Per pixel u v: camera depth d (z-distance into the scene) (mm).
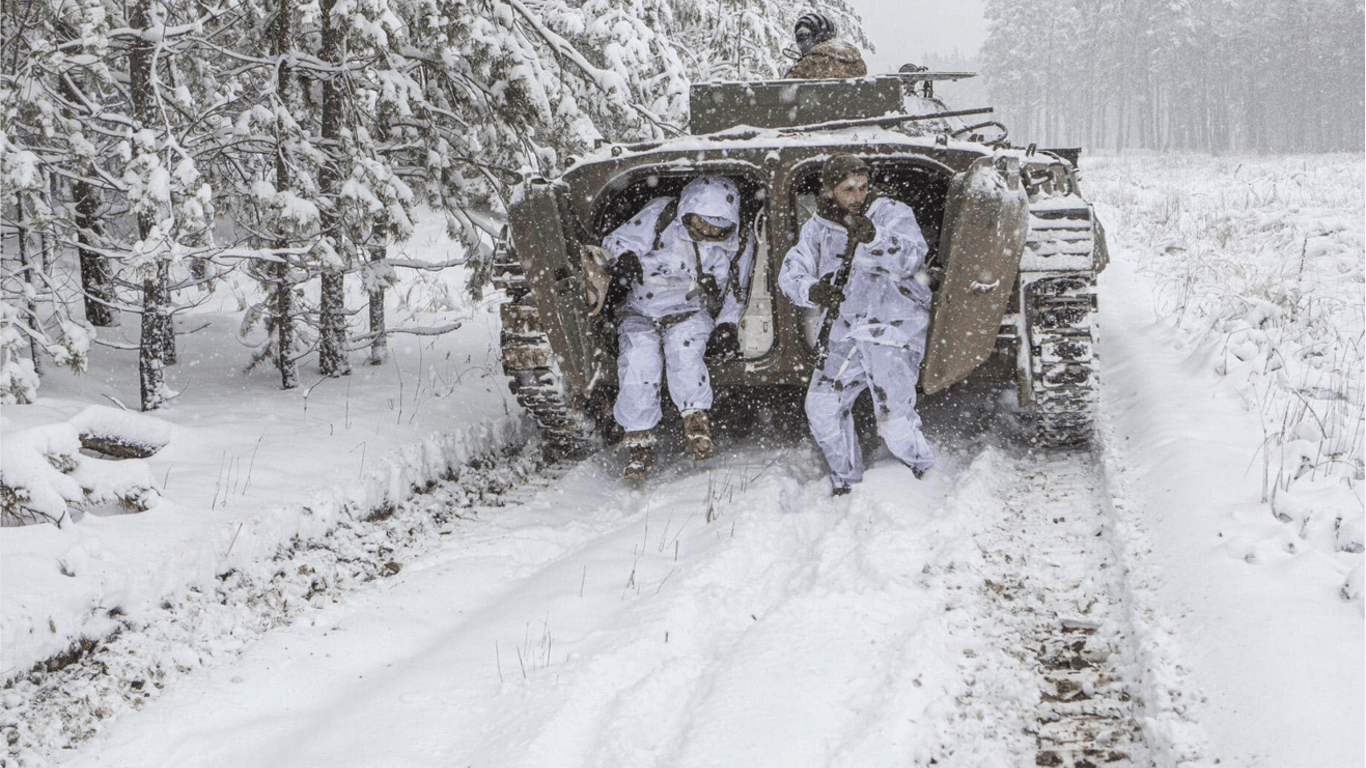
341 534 4672
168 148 5250
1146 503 4168
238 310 9414
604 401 5645
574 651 3426
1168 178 25469
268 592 4129
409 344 8469
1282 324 6551
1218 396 5332
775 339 5141
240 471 4871
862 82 5816
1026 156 5152
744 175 4926
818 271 4695
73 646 3555
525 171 4793
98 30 5223
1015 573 3832
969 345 4523
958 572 3805
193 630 3793
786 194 4859
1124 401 5684
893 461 5070
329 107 6703
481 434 5887
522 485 5543
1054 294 4812
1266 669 2773
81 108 5867
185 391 6551
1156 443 4723
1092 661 3244
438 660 3459
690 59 11812
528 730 2941
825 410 4707
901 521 4234
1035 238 4762
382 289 7434
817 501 4730
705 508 4734
